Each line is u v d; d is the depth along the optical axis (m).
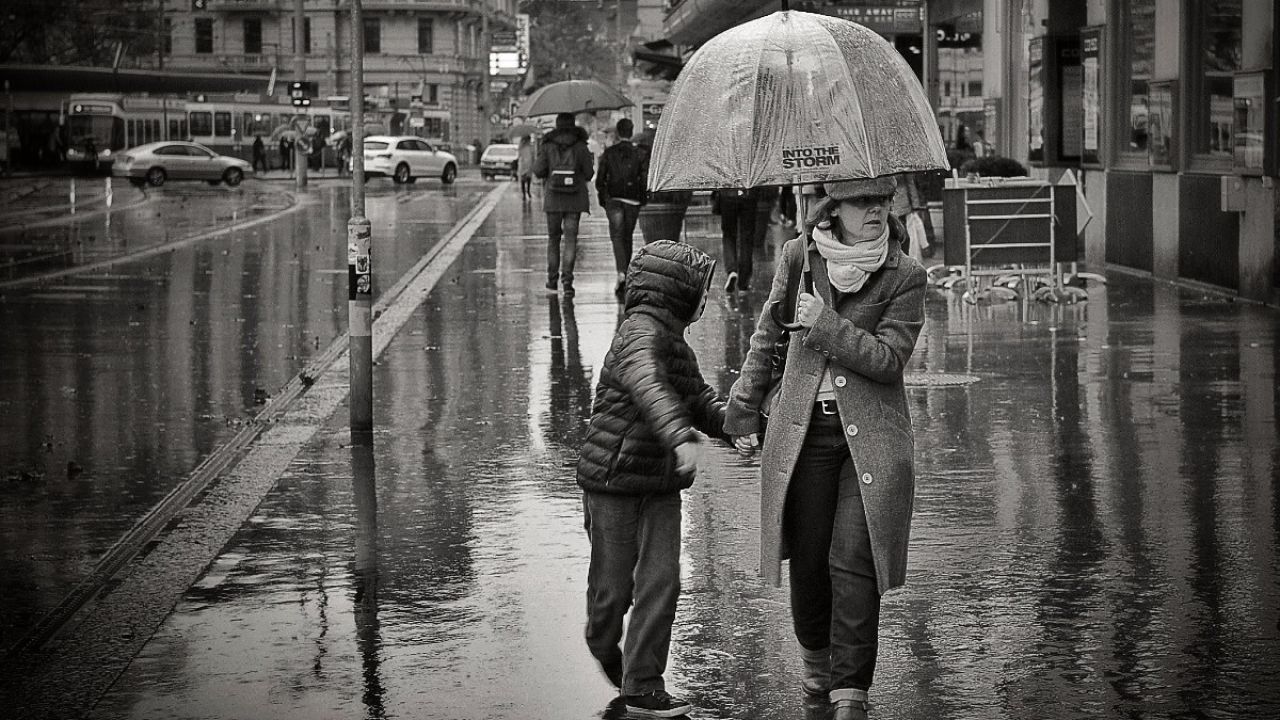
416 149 80.31
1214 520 9.77
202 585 8.70
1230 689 6.86
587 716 6.66
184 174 73.38
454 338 18.91
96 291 24.75
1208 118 22.69
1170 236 23.78
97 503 10.78
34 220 45.66
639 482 6.66
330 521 10.13
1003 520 9.87
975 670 7.16
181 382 15.84
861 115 6.29
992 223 21.42
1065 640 7.56
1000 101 32.06
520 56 138.62
